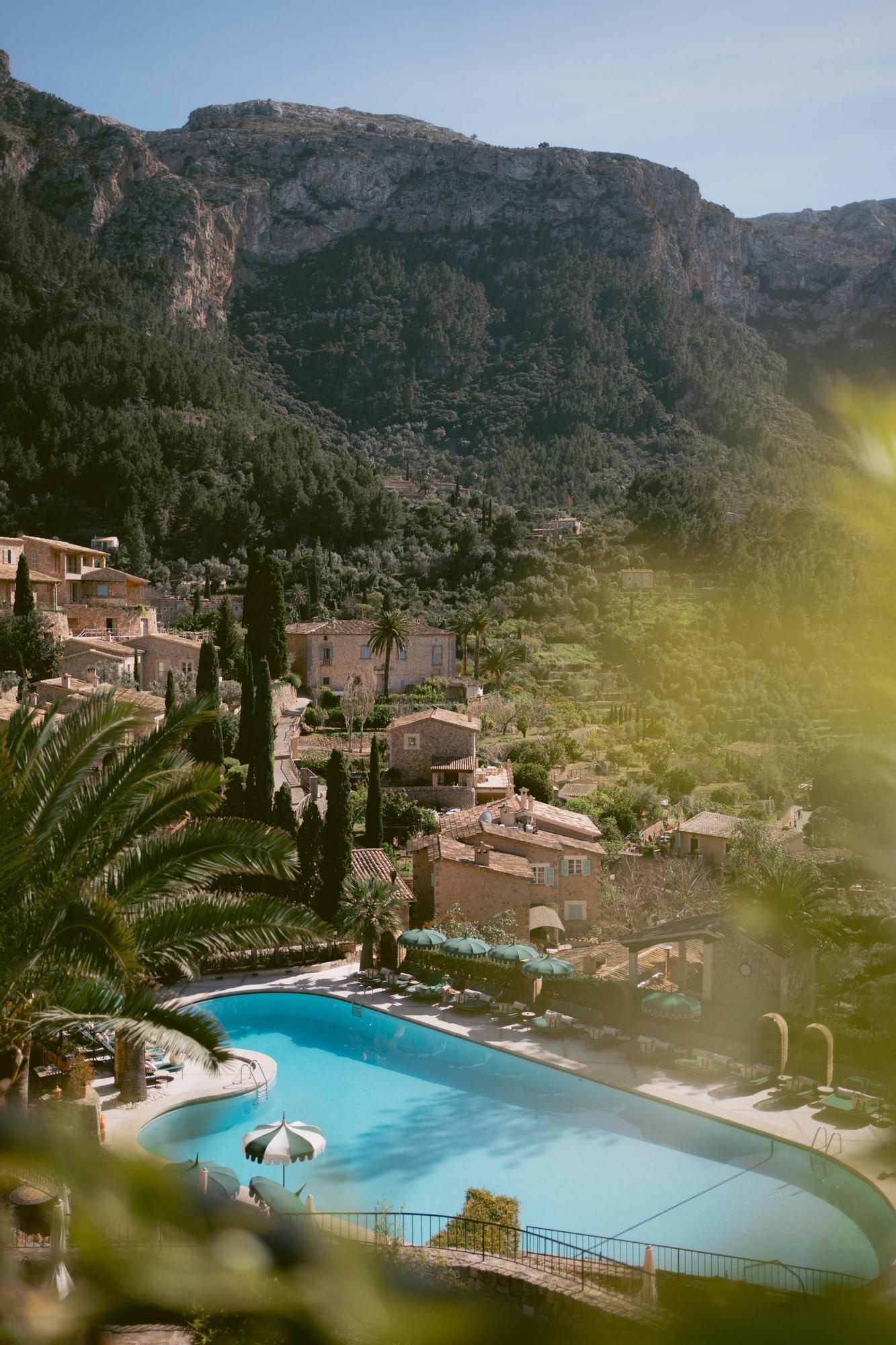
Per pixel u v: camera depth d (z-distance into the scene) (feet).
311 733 311.68
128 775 62.13
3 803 53.88
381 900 155.43
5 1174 22.61
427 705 341.41
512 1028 130.11
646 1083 110.93
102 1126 96.27
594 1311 53.98
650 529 563.48
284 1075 117.91
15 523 508.12
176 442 590.55
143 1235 23.00
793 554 305.94
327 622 380.17
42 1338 22.65
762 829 207.82
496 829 190.80
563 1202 86.48
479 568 539.70
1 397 579.89
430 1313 28.68
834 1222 82.48
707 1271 72.79
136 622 352.90
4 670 271.28
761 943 118.11
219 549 539.70
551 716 363.76
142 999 52.85
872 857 123.13
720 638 391.45
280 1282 25.80
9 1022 55.93
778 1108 103.24
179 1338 34.42
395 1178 91.40
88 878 59.82
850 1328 23.72
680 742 329.31
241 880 156.04
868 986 117.08
